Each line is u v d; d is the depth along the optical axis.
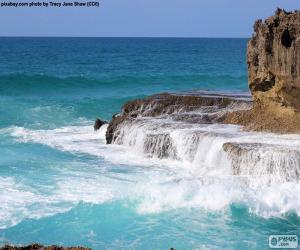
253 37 24.08
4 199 17.38
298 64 21.92
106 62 90.38
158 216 15.95
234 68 78.00
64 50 133.50
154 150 23.83
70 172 21.00
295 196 16.72
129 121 26.45
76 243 14.21
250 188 17.67
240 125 24.50
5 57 98.06
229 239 14.62
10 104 38.12
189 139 22.78
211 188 17.09
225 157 20.67
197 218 15.87
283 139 21.42
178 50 144.38
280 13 22.69
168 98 28.75
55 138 27.92
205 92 31.78
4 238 14.41
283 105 23.20
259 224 15.60
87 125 32.66
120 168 21.86
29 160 22.83
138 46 175.00
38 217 15.81
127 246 14.08
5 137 27.86
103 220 15.61
